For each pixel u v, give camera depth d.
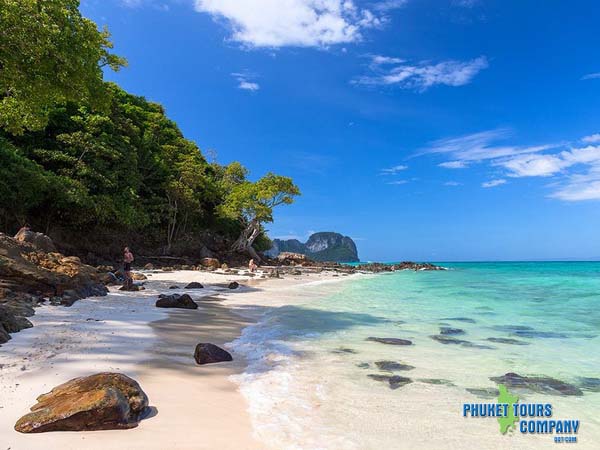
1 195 24.91
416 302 18.41
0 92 14.94
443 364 7.81
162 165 46.41
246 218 54.59
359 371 7.13
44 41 12.48
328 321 12.40
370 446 4.31
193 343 8.55
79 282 14.45
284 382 6.31
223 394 5.63
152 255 42.72
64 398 4.46
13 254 13.49
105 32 26.41
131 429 4.21
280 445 4.16
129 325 9.74
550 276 42.56
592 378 7.10
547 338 10.48
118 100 46.94
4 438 3.78
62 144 31.52
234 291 20.52
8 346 6.92
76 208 30.16
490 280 35.59
